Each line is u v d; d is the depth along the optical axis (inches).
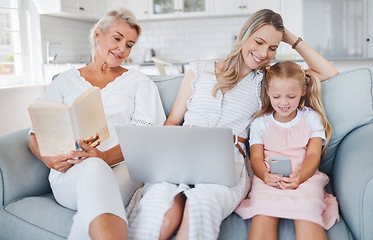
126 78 69.4
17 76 169.3
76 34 207.3
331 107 63.1
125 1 211.6
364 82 62.1
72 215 53.1
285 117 62.2
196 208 45.6
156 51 224.8
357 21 182.4
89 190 45.9
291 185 51.6
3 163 58.6
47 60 176.2
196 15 205.0
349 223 49.8
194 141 45.9
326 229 47.8
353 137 59.8
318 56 67.1
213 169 48.3
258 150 60.6
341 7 182.9
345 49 184.9
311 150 58.2
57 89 67.3
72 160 52.9
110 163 59.2
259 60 62.3
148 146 48.2
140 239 45.4
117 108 67.2
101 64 68.6
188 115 65.6
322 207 49.1
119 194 48.3
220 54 214.7
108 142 64.8
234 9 200.1
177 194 50.4
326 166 64.6
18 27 170.7
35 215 53.8
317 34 186.4
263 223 47.5
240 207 52.1
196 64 68.3
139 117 67.6
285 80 57.8
